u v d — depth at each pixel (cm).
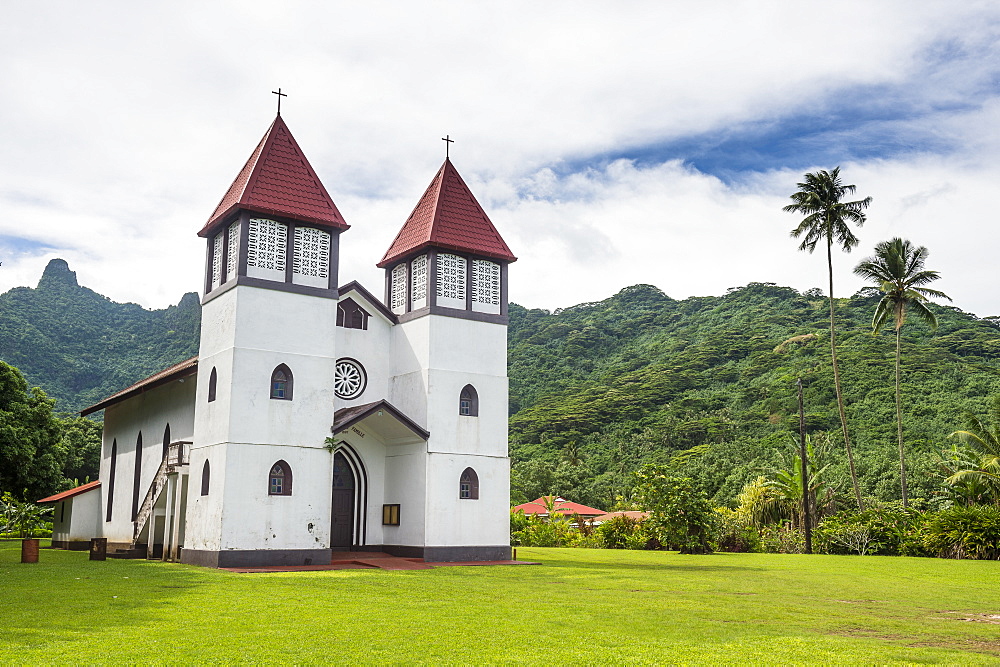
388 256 3312
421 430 2953
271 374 2700
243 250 2725
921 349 10325
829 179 4688
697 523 3841
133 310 14262
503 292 3241
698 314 15012
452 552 2941
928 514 3944
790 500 4653
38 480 4309
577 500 8262
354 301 3194
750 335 12875
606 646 1169
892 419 8506
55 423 4606
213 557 2553
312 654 1076
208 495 2652
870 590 2128
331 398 2798
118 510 3584
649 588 2048
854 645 1212
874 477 6931
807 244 4850
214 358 2767
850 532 3966
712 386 11375
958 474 4259
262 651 1089
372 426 3091
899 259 4675
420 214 3281
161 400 3288
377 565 2669
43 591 1727
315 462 2730
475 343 3123
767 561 3238
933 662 1089
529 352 14562
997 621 1546
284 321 2752
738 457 8388
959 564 3159
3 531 2652
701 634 1294
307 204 2853
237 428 2614
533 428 10725
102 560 2744
